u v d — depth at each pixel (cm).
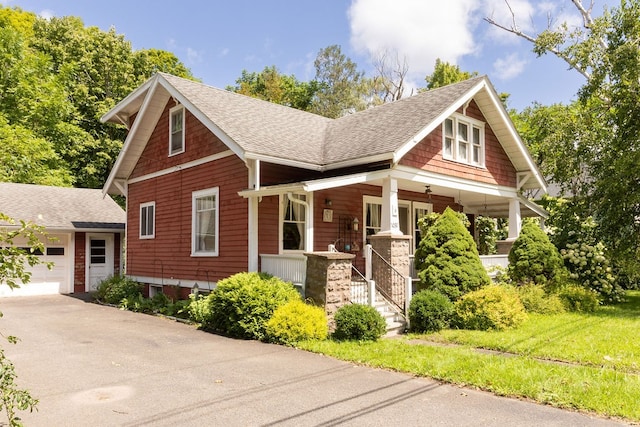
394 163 1068
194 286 1284
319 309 886
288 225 1188
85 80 2850
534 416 477
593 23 1562
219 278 1198
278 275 1051
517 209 1527
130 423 466
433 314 951
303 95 4100
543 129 1816
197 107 1201
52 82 2439
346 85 3834
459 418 474
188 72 3731
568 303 1141
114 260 1948
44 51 2755
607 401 501
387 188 1096
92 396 550
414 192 1516
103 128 2866
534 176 1513
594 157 1500
